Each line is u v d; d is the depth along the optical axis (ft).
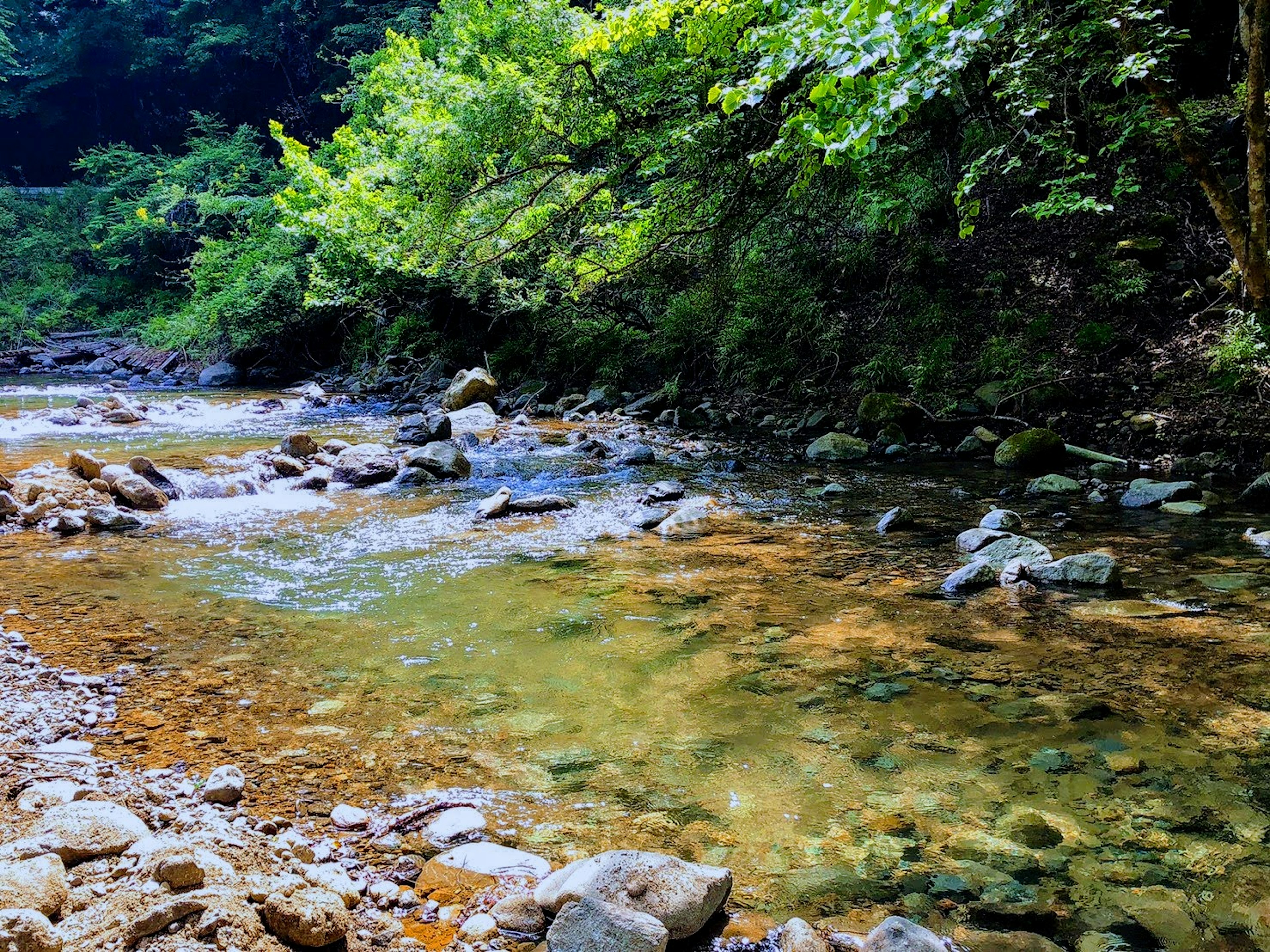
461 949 7.41
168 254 98.07
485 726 11.58
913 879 8.31
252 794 9.80
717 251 37.58
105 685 12.74
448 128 36.73
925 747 10.95
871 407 38.68
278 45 117.19
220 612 16.22
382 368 63.67
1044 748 10.86
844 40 13.33
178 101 128.88
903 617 15.90
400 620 15.84
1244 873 8.27
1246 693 12.37
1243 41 22.58
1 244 104.42
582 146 34.55
